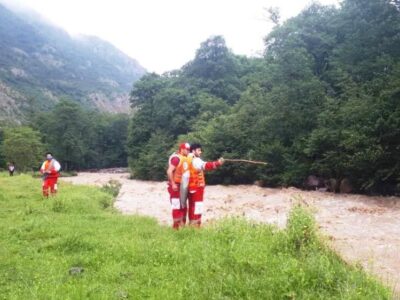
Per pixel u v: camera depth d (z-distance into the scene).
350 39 29.72
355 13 30.39
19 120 137.62
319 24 37.34
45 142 78.94
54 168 16.55
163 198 23.86
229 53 65.62
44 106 159.50
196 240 7.73
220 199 23.44
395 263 8.00
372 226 13.27
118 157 87.06
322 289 5.25
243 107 39.50
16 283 5.82
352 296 4.95
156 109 58.31
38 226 9.65
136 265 6.69
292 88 31.02
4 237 8.70
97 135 86.31
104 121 89.25
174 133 56.28
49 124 79.88
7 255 7.22
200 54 64.62
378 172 22.97
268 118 32.22
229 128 38.06
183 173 9.63
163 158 49.62
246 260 6.04
